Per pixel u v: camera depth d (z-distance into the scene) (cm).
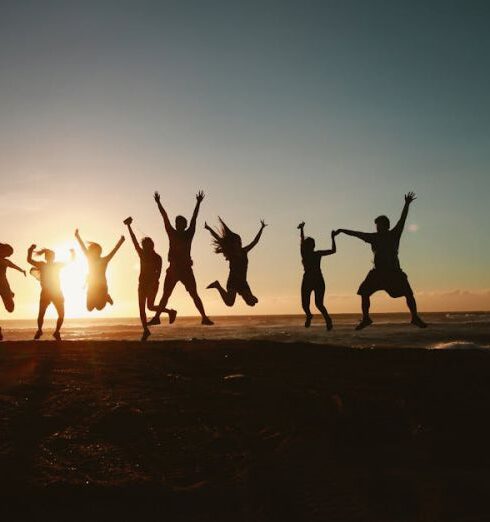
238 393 738
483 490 465
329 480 490
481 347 1273
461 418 618
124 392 750
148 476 505
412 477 492
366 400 684
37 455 546
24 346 1245
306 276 1670
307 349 1080
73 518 438
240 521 434
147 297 1419
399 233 1379
